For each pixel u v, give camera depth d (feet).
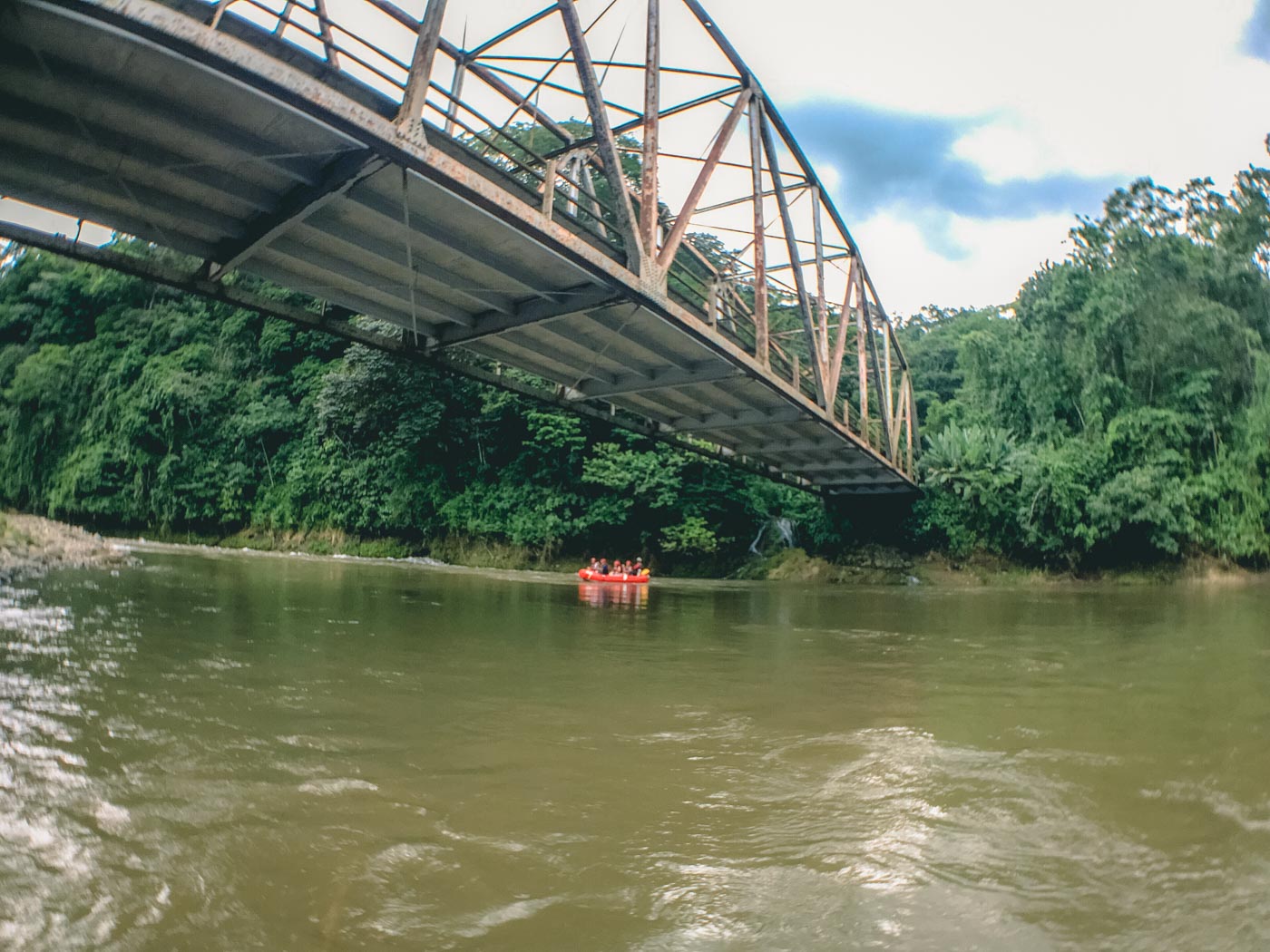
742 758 20.25
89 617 38.24
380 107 29.48
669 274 47.24
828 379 71.67
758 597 77.20
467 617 48.24
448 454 126.93
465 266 39.70
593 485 117.08
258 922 11.23
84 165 30.50
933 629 50.80
